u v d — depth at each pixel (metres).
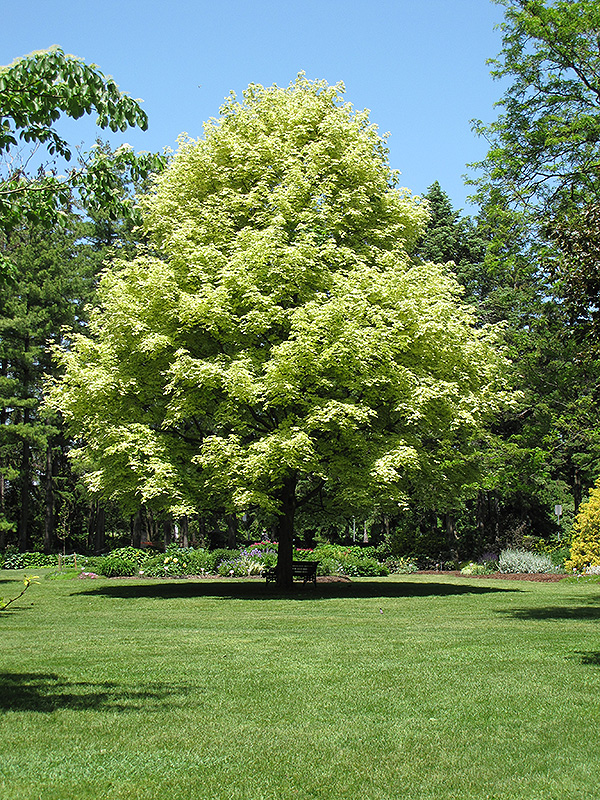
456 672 8.06
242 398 16.31
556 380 23.11
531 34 19.44
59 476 43.81
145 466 17.02
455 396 18.69
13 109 7.29
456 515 43.38
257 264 17.30
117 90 7.35
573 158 19.27
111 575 26.95
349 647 9.87
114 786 4.65
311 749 5.39
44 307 36.34
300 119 19.86
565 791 4.57
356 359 16.22
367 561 28.11
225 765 5.06
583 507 26.50
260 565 27.06
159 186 20.72
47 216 8.05
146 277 18.64
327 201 19.11
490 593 18.80
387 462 16.44
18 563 32.69
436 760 5.14
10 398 33.41
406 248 21.70
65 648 10.02
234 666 8.54
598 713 6.32
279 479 17.36
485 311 36.16
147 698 6.94
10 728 5.89
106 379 17.81
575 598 17.31
